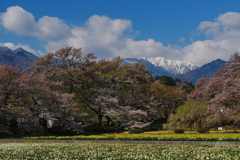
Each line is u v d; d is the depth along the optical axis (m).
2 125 23.73
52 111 28.77
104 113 36.56
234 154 10.08
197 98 57.91
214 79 47.06
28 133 26.95
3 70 25.16
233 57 49.09
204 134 21.98
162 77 141.00
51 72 35.12
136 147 13.51
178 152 10.83
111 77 42.41
